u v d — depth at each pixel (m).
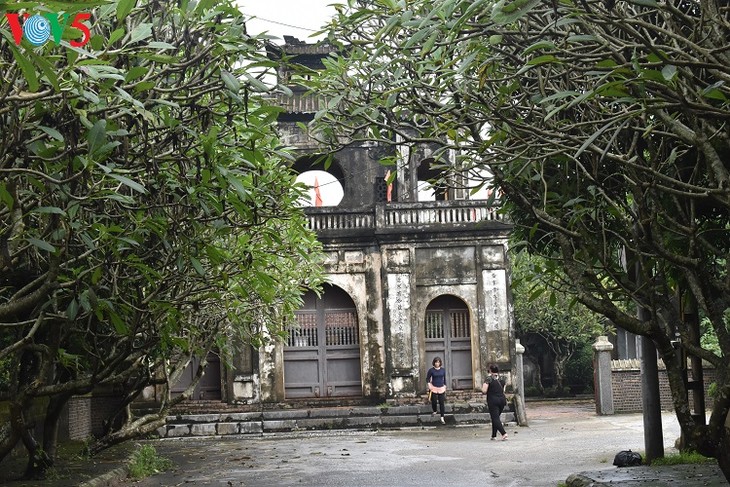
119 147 8.12
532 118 7.98
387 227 29.09
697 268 7.34
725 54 5.97
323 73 7.98
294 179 11.20
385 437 23.33
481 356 28.78
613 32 6.63
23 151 7.04
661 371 29.09
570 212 9.28
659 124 7.32
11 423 10.19
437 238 29.20
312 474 15.05
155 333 11.30
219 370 29.05
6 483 12.20
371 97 8.14
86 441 17.11
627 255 11.35
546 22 6.85
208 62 7.68
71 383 10.35
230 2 7.27
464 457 17.36
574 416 29.48
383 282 29.11
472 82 8.04
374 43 7.28
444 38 6.93
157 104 7.53
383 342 29.06
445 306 29.61
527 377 43.34
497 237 29.16
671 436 19.45
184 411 27.62
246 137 9.58
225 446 21.98
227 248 11.90
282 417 26.70
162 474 15.48
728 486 10.10
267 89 7.36
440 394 26.28
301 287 19.55
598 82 6.04
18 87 6.57
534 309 39.94
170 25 8.48
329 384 29.45
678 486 10.30
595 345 29.78
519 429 24.52
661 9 5.43
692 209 7.34
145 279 10.59
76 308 8.50
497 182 8.60
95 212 8.88
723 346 7.29
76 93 6.46
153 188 8.68
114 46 7.30
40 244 7.20
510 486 12.82
